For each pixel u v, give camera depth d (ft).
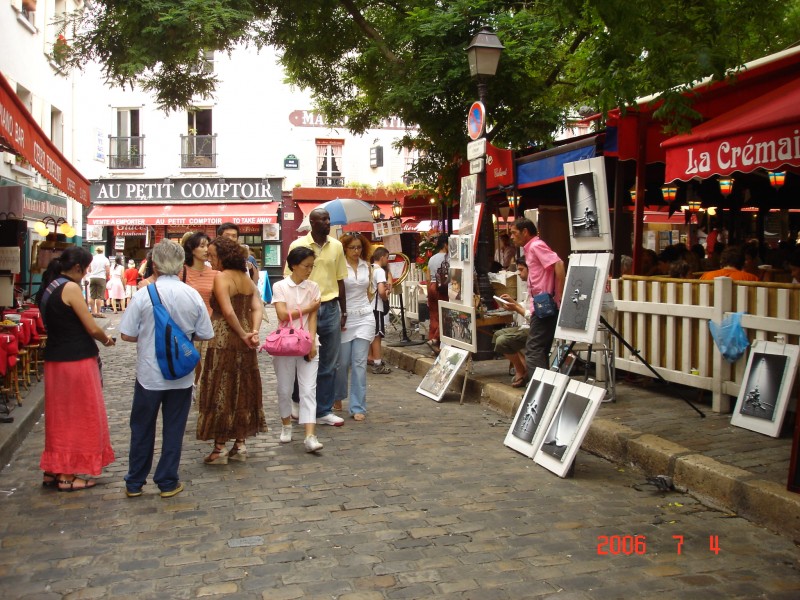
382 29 42.83
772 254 39.55
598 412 22.98
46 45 57.36
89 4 41.16
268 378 35.96
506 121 40.75
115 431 24.79
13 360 24.80
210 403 20.07
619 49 20.15
